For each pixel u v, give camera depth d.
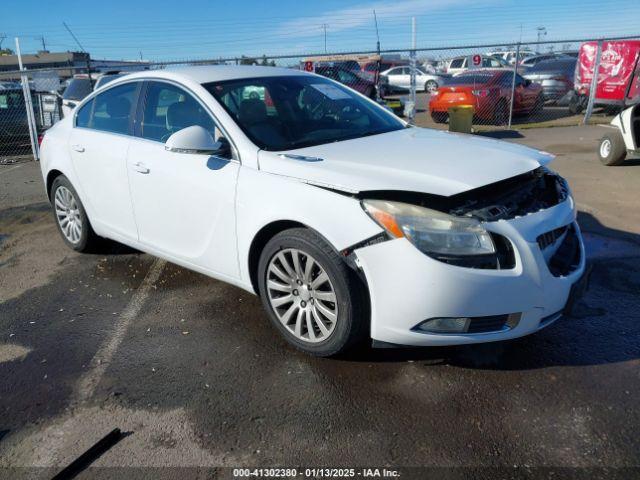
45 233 5.91
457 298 2.68
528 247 2.77
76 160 4.62
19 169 10.33
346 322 2.93
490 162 3.11
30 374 3.21
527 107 14.98
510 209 2.85
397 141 3.62
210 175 3.50
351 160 3.16
